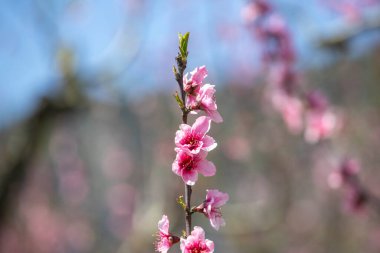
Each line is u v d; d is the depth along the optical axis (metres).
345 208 1.50
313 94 1.59
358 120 2.79
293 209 2.87
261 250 2.80
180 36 0.81
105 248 3.60
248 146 2.91
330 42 1.69
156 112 3.20
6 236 2.95
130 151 3.68
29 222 3.31
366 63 2.76
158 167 2.61
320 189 2.91
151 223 2.28
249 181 2.91
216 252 2.74
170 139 2.85
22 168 1.97
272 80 1.64
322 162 2.76
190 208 0.80
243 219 2.47
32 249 3.26
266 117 2.91
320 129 1.56
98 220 3.69
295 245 2.91
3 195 1.95
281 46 1.62
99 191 3.74
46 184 3.52
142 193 3.35
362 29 1.66
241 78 3.00
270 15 1.64
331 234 2.97
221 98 3.03
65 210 3.62
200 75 0.81
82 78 1.98
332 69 2.73
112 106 2.62
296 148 2.82
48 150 3.50
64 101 1.96
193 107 0.80
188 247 0.78
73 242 3.58
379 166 2.72
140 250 2.26
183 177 0.79
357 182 1.50
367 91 2.82
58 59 1.95
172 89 3.22
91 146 3.80
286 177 2.81
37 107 1.95
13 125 2.19
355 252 2.93
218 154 2.93
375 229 2.91
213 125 3.00
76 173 3.71
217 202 0.80
